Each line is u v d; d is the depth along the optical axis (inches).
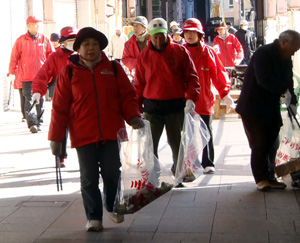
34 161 384.2
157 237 227.6
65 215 258.1
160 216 253.6
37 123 514.9
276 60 283.3
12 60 524.1
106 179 236.4
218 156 383.9
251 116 289.1
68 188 306.8
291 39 278.5
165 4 2199.8
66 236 231.5
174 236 228.2
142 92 301.1
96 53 231.3
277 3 991.6
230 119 556.7
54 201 280.1
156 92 292.7
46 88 357.7
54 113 233.8
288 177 300.8
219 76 333.1
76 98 231.8
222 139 450.3
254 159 294.2
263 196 281.3
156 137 299.0
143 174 235.6
